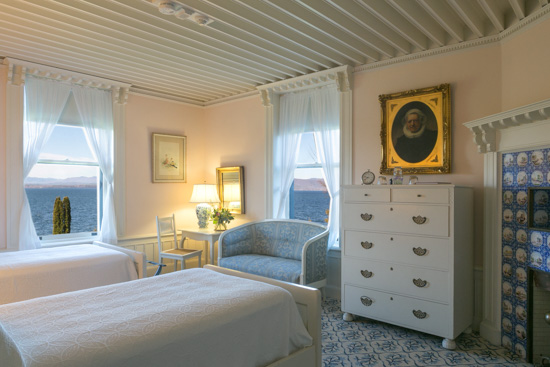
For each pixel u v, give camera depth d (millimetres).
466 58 3898
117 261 3930
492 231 3609
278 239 5223
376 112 4535
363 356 3264
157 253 5965
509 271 3430
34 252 4062
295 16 3363
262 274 4520
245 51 4312
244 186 5992
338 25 3561
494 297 3580
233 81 5480
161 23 3594
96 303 2289
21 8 3219
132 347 1754
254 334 2260
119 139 5531
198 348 1976
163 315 2055
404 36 3771
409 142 4223
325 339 3623
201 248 6496
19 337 1776
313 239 4418
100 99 5348
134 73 5066
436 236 3453
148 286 2680
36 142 4758
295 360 2479
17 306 2227
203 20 3350
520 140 3289
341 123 4781
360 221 3975
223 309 2193
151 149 5902
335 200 4992
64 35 3824
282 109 5602
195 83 5539
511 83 3545
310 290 2717
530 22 3291
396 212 3709
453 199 3363
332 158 5027
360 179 4660
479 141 3641
